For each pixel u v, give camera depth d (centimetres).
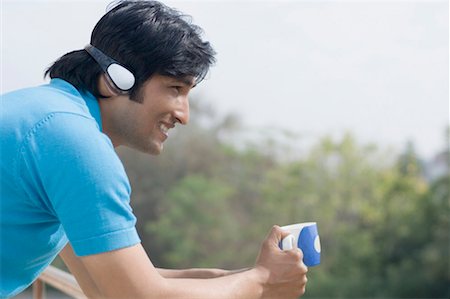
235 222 1497
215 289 123
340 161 1520
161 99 133
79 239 118
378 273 1465
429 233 1459
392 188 1500
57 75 138
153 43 131
